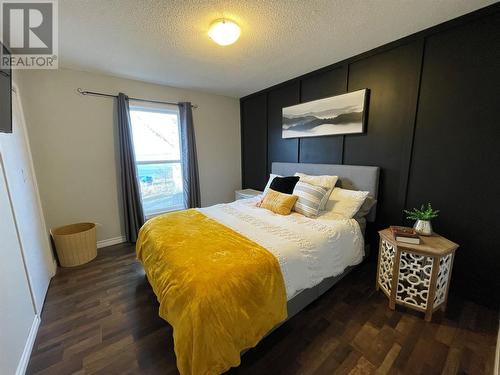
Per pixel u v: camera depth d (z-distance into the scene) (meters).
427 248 1.56
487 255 1.74
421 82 1.97
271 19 1.70
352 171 2.47
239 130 4.30
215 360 1.06
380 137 2.29
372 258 2.49
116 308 1.82
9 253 1.38
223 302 1.12
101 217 3.04
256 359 1.35
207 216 2.23
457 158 1.83
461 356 1.35
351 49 2.24
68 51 2.17
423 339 1.48
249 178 4.25
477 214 1.76
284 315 1.36
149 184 3.51
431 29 1.84
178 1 1.48
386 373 1.26
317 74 2.78
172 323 1.19
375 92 2.28
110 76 2.92
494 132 1.64
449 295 1.92
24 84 2.38
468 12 1.65
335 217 2.16
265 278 1.30
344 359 1.35
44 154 2.58
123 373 1.28
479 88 1.67
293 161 3.28
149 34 1.89
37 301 1.73
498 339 1.41
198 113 3.76
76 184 2.82
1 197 1.40
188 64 2.56
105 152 2.98
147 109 3.32
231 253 1.42
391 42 2.09
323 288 1.84
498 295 1.71
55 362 1.35
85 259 2.58
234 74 2.91
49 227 2.68
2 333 1.15
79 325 1.64
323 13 1.64
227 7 1.55
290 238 1.68
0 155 1.46
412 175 2.11
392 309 1.75
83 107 2.78
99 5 1.50
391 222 2.30
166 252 1.52
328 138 2.77
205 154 3.93
